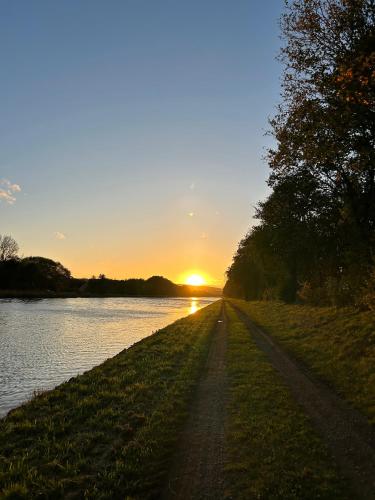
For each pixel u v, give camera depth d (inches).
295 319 1246.9
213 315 2103.8
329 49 735.7
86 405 475.5
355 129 726.5
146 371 669.9
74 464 317.4
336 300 1159.6
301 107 759.1
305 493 269.9
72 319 2041.1
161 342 1039.6
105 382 601.3
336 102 703.7
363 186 1127.0
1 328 1518.2
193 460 325.1
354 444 348.8
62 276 6466.5
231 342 967.6
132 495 275.1
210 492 276.2
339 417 417.4
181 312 3157.0
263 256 2034.9
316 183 1238.9
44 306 3161.9
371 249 1038.4
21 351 1021.2
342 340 740.0
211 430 390.0
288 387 536.1
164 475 301.0
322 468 305.0
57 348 1087.0
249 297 3841.0
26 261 5329.7
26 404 512.1
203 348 898.7
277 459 322.0
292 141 832.9
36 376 754.8
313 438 359.9
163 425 402.6
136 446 351.3
